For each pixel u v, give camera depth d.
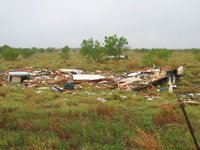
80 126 5.29
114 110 6.83
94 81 13.70
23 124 5.34
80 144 4.50
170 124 5.53
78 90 10.95
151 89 11.21
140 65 21.50
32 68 20.05
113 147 4.26
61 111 6.37
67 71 18.17
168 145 4.50
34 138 4.58
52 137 4.70
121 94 9.93
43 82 13.27
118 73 18.28
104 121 5.77
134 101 8.38
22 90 9.80
